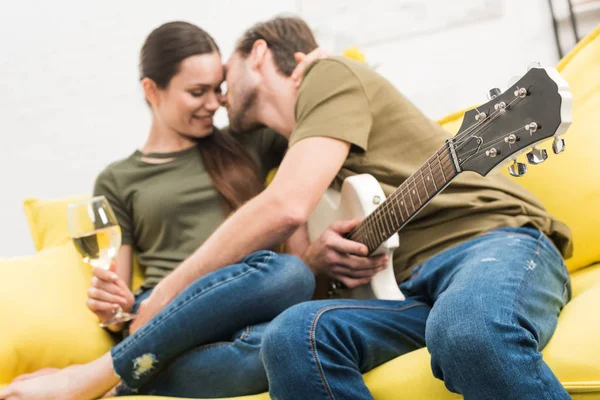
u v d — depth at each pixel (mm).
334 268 1583
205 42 2061
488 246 1335
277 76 1982
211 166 1994
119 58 2824
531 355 1044
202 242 1921
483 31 2971
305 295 1532
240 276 1468
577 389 1068
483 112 1138
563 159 1717
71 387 1471
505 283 1156
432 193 1271
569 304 1317
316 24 3090
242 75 2018
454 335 1075
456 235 1466
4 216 2672
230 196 1949
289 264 1505
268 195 1550
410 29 3029
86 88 2775
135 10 2855
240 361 1398
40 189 2709
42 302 1725
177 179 1993
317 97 1613
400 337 1314
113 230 1671
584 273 1646
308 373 1171
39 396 1471
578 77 1814
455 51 2998
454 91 3012
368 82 1619
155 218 1957
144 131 2836
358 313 1285
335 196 1703
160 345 1443
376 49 3072
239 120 2049
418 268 1474
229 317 1455
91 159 2773
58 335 1689
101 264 1688
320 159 1541
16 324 1663
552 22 2936
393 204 1395
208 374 1429
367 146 1615
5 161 2676
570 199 1680
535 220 1470
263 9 3035
